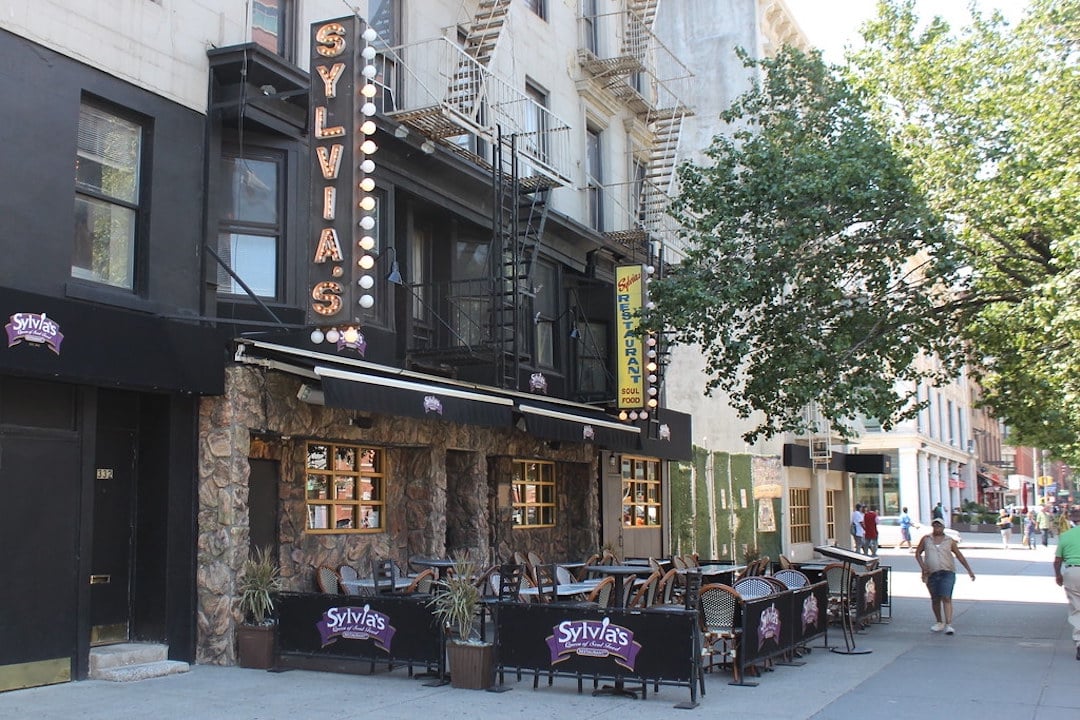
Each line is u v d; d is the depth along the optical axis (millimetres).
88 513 9984
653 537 23422
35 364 9062
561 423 15805
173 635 10805
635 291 19109
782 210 14531
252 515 12484
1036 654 12492
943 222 14555
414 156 14672
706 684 10336
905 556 36188
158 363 10344
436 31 16172
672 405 27625
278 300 12344
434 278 16266
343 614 10461
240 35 12273
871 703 9328
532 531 18406
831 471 36750
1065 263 13219
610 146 22422
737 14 33500
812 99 16328
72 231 9938
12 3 9492
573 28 21188
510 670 9922
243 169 12297
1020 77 15117
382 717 8500
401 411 11875
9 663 9156
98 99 10430
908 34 15852
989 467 82938
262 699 9148
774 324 14922
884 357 15188
